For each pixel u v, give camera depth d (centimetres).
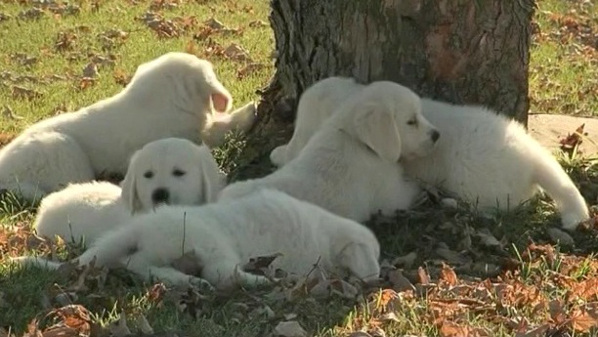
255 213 999
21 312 912
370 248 1037
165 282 935
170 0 2661
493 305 945
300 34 1406
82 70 2092
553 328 891
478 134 1227
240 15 2575
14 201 1366
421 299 955
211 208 999
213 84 1516
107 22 2444
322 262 1021
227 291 931
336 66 1370
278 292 933
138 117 1498
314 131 1295
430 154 1230
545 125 1582
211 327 877
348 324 895
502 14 1334
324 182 1179
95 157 1492
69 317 879
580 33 2564
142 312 900
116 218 1145
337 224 1038
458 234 1159
